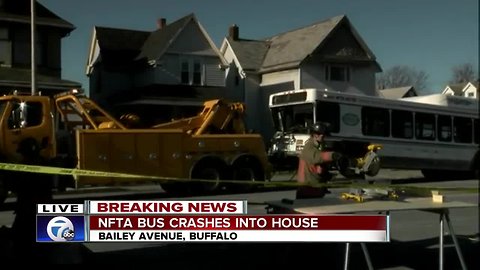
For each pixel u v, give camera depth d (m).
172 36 34.53
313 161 6.84
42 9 26.42
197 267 6.84
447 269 6.96
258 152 17.48
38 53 26.05
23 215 6.47
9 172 7.08
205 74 35.41
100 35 38.31
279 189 18.64
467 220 11.18
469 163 23.53
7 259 6.23
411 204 5.98
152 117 33.78
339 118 19.22
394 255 7.66
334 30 36.12
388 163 20.66
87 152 14.53
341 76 36.84
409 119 21.41
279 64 36.75
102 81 36.81
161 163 15.77
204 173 16.58
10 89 23.47
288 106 19.50
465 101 23.61
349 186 6.54
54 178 14.09
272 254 7.29
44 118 13.46
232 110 17.72
